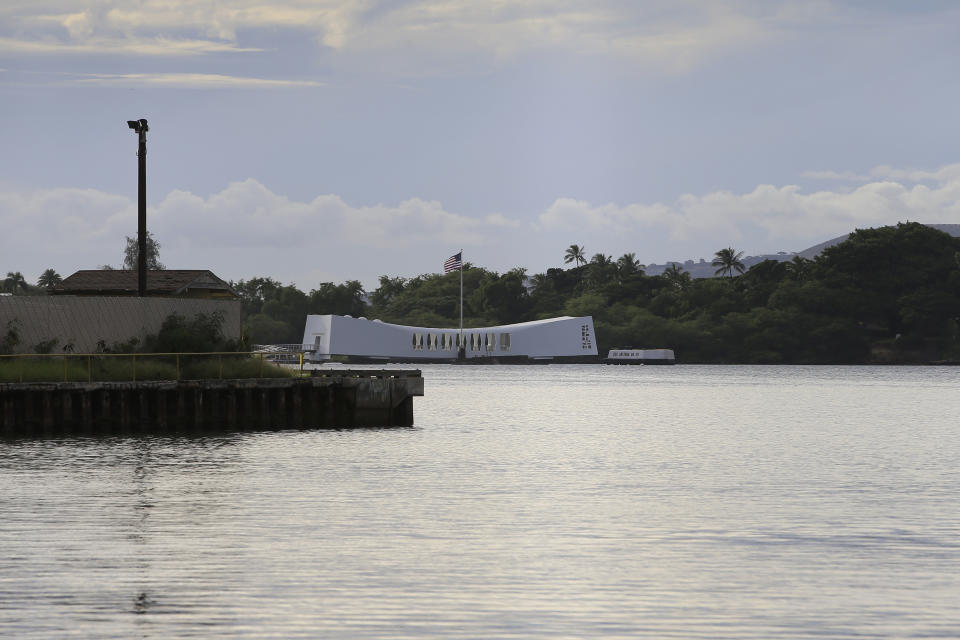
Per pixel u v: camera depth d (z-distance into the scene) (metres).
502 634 37.62
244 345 129.38
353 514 60.28
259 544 51.44
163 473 76.12
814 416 156.38
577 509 63.41
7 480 72.00
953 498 69.00
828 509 64.19
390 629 38.00
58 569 45.94
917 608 41.41
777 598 42.66
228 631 37.59
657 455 96.62
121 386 101.50
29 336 118.50
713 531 56.41
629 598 42.44
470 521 58.62
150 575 45.06
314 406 113.00
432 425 129.00
